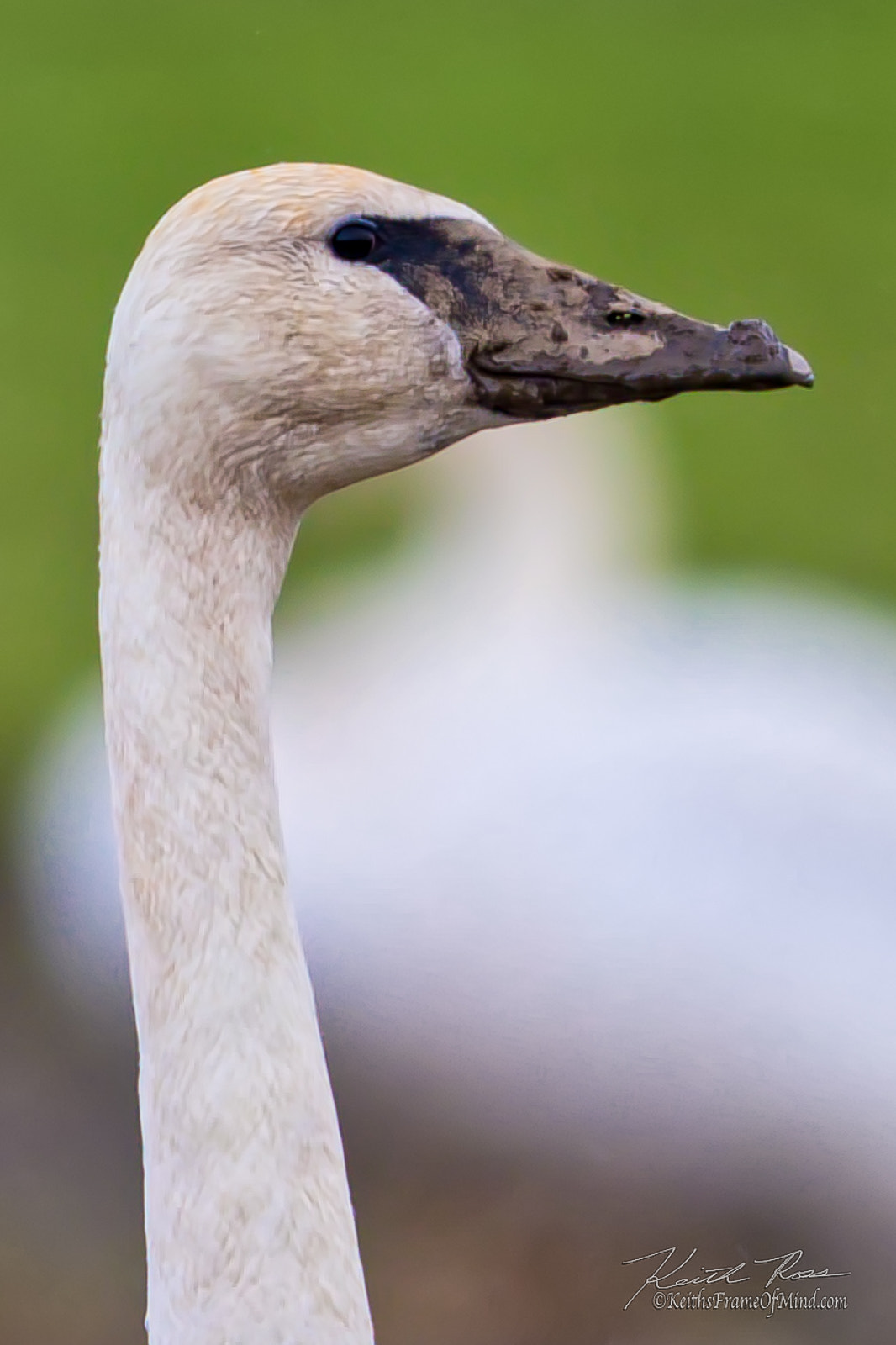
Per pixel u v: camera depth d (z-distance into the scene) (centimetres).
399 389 531
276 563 531
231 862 528
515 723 603
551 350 532
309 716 662
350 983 593
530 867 589
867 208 1441
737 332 532
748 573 932
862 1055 582
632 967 586
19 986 693
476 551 722
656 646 656
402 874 593
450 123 1583
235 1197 527
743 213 1445
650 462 756
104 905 683
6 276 1348
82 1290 591
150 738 528
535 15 1884
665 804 590
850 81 1683
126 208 1444
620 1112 586
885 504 1120
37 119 1559
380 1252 588
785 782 590
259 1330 526
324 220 529
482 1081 589
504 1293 586
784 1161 584
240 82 1655
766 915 585
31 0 1847
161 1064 528
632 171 1498
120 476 528
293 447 530
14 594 1043
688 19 1858
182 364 528
